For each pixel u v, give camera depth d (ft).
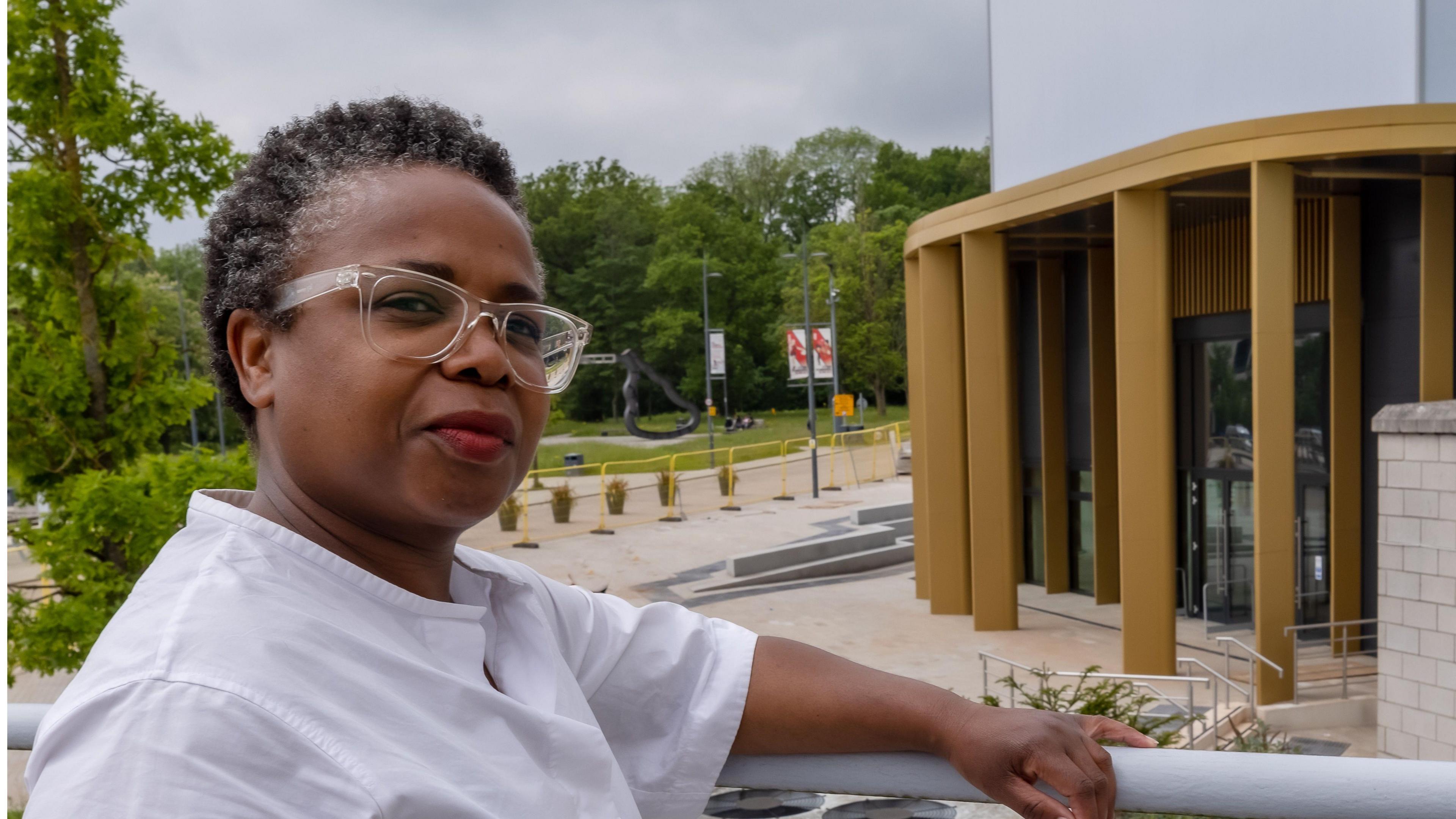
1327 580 51.37
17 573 57.41
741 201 364.17
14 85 29.09
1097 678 44.78
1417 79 42.55
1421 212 43.98
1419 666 35.63
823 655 4.20
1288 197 39.45
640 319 319.27
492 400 3.09
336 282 3.00
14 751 4.18
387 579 3.24
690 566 77.51
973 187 354.13
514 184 3.51
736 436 254.06
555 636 3.84
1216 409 56.39
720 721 4.01
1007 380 54.54
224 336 3.30
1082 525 64.03
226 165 31.37
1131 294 43.96
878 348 296.51
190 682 2.43
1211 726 35.70
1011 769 3.54
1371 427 44.16
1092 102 55.67
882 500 105.19
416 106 3.36
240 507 3.28
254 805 2.36
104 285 31.68
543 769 3.00
